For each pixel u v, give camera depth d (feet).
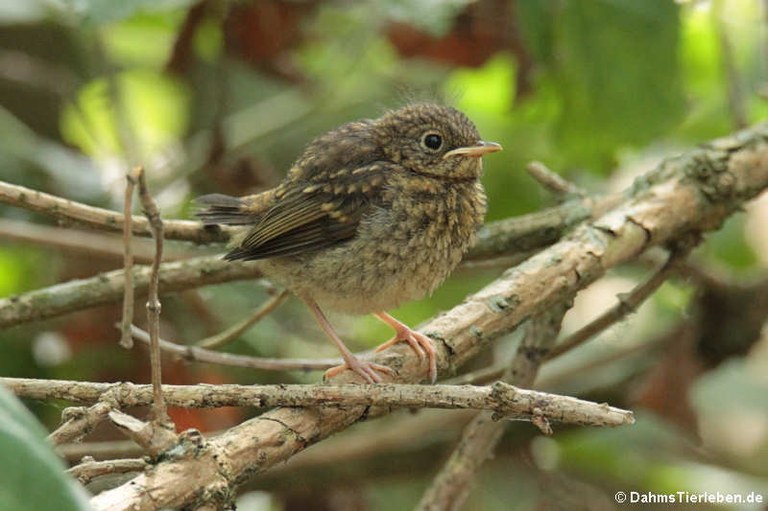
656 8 35.17
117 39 46.19
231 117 43.06
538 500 38.17
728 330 35.78
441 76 43.47
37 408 34.88
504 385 19.31
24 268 39.40
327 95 41.04
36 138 41.27
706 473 42.06
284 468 35.50
